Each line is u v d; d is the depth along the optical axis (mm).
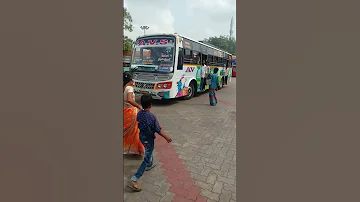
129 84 3260
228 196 2441
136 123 3264
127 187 2566
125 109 3260
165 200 2361
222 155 3490
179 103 8344
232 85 16031
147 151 2527
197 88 9648
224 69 14055
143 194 2453
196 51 9195
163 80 7371
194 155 3471
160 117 6016
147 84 7504
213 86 7848
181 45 7805
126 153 3312
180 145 3889
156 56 7602
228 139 4246
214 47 11586
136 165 3131
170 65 7430
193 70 9008
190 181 2721
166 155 3453
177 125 5211
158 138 4238
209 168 3051
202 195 2457
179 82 7859
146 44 7793
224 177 2820
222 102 8781
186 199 2387
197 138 4281
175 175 2854
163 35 7605
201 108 7418
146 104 2545
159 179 2754
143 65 7719
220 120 5777
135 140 3277
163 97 7418
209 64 10945
